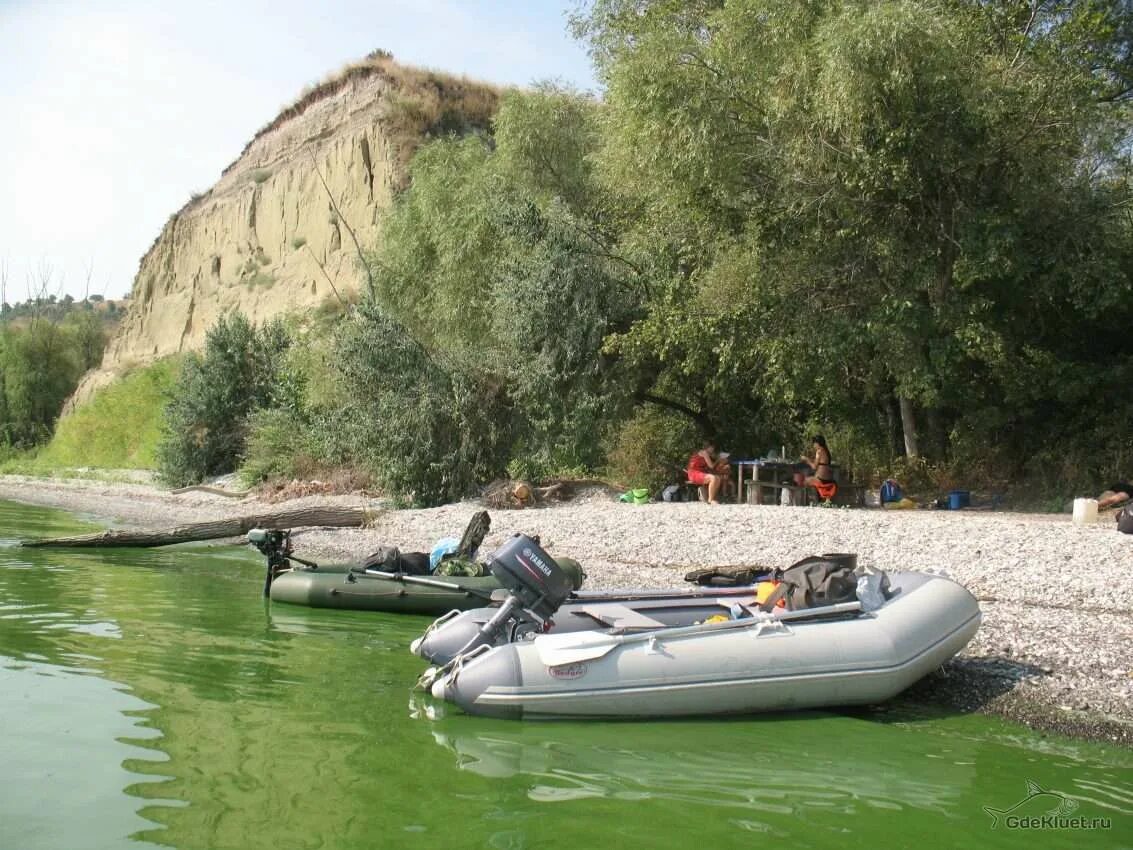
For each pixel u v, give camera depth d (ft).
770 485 51.47
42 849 14.06
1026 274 47.80
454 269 70.95
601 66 70.33
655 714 20.81
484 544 44.37
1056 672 23.59
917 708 22.22
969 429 58.18
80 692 21.63
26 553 45.93
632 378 58.85
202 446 89.76
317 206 135.03
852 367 57.88
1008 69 47.34
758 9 49.80
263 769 17.44
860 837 15.33
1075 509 40.55
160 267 167.12
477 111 131.44
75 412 151.23
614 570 38.47
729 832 15.40
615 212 67.87
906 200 48.55
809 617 22.17
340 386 65.26
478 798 16.47
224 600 34.37
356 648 27.30
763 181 51.37
